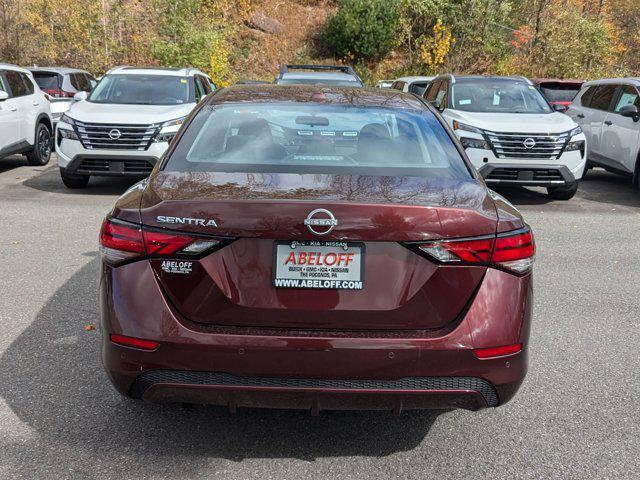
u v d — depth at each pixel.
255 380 2.63
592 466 2.98
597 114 12.34
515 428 3.32
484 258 2.69
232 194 2.68
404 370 2.62
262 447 3.06
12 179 11.12
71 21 23.69
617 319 4.98
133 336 2.65
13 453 2.95
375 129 3.43
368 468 2.91
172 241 2.64
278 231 2.58
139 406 3.41
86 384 3.65
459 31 27.48
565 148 9.55
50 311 4.80
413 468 2.93
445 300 2.67
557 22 27.48
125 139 9.48
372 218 2.59
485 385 2.73
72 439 3.08
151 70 11.54
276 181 2.83
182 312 2.67
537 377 3.93
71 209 8.58
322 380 2.63
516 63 27.44
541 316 5.03
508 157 9.49
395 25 28.28
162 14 23.11
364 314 2.64
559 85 16.47
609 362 4.18
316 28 29.84
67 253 6.39
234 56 27.27
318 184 2.80
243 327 2.65
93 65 23.95
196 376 2.64
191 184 2.82
